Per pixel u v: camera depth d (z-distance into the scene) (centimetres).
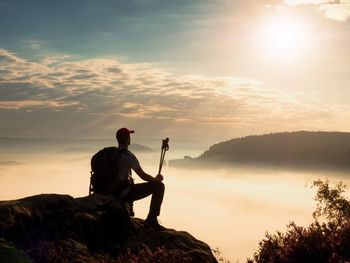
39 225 402
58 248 376
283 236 345
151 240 482
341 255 311
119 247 443
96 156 519
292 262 322
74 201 452
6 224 373
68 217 424
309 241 325
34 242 379
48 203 430
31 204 412
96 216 449
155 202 528
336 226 336
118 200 493
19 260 306
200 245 498
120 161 512
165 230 520
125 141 528
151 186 528
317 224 340
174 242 484
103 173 509
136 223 511
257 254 347
